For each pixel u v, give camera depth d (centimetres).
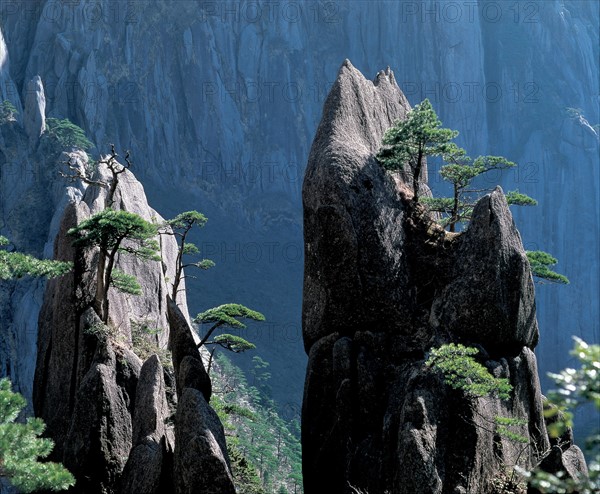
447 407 3625
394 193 4397
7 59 16662
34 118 14375
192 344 4278
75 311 4653
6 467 2716
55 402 4594
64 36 18400
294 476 9112
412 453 3459
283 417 13200
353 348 4053
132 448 3944
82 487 4084
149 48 19625
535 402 3994
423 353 3981
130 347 4859
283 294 17675
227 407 5091
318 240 4197
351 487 3669
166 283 6247
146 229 4538
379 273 4150
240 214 19462
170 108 19562
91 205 5816
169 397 4856
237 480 4591
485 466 3616
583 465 3594
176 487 3538
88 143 14800
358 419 3931
